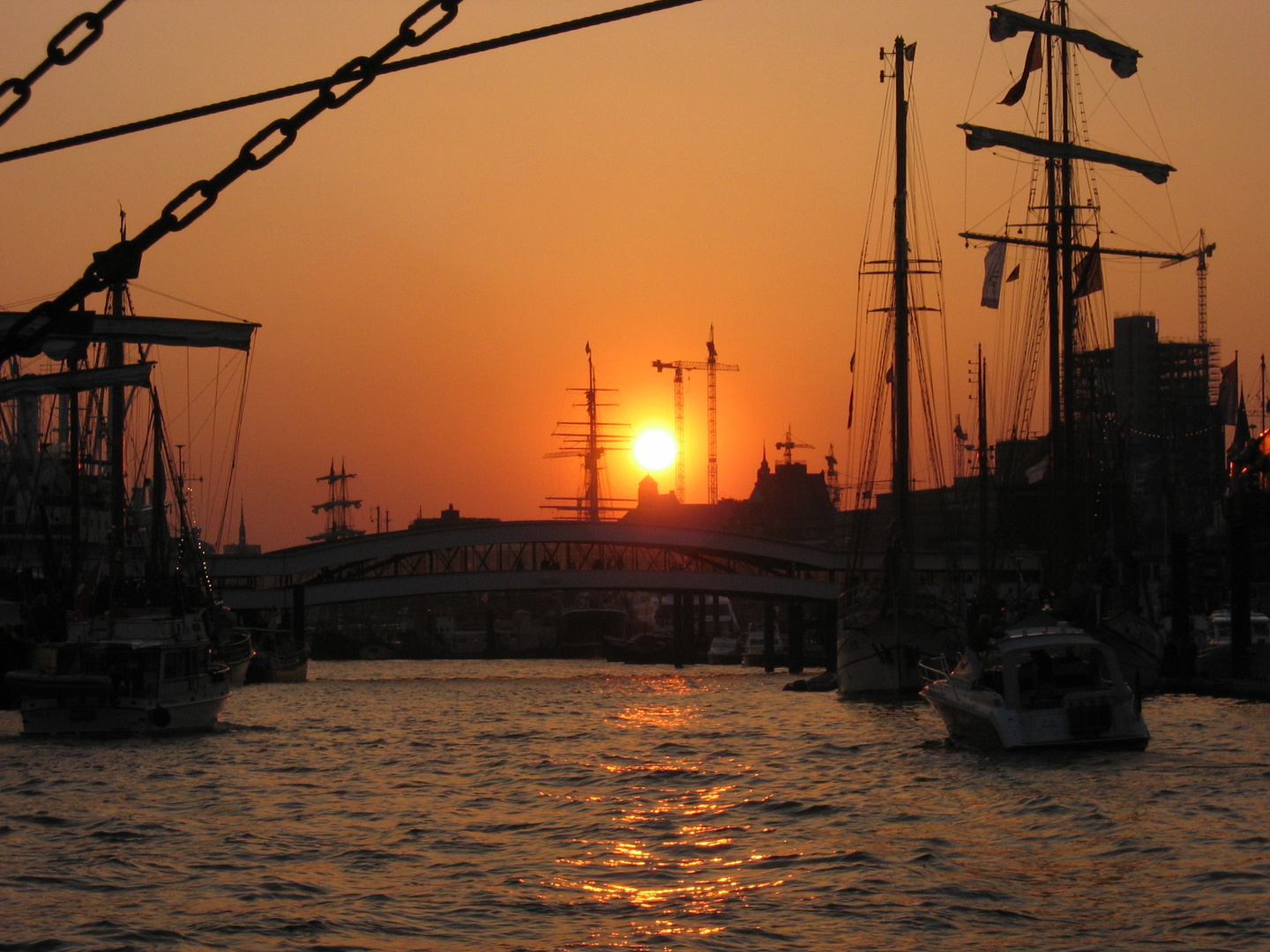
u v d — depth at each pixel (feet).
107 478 405.39
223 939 81.25
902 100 345.31
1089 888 89.81
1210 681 269.03
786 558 510.58
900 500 333.42
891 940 79.20
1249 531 275.59
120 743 195.11
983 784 133.08
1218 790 125.08
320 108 35.65
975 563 482.69
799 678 421.59
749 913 85.81
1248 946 75.51
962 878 93.56
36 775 157.28
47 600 284.20
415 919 86.02
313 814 127.54
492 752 182.39
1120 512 354.74
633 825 118.42
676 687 385.91
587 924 84.12
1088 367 355.36
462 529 489.26
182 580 287.07
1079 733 148.56
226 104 35.73
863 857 101.04
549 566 495.82
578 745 190.80
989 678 158.10
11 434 356.18
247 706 291.58
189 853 107.55
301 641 455.22
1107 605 265.54
